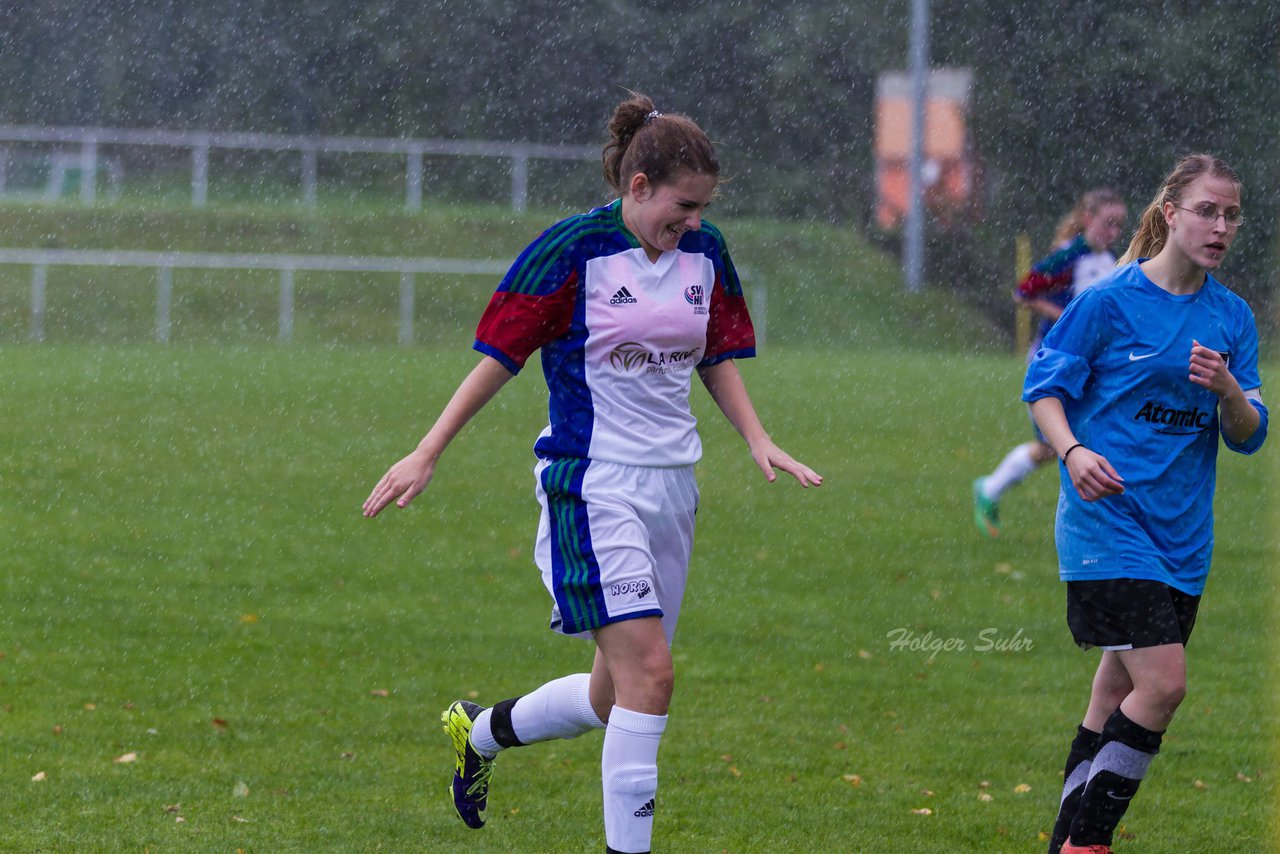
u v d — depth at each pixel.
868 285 105.88
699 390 62.09
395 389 62.62
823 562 34.59
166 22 130.38
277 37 131.12
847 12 123.25
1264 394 61.94
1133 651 15.39
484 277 103.12
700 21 127.00
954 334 100.94
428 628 28.39
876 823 18.30
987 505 35.62
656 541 15.30
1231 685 25.34
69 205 111.81
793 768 20.55
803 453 49.00
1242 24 109.44
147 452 46.19
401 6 130.88
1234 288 101.06
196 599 30.03
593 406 15.09
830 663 26.45
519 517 38.81
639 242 15.06
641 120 15.12
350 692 23.97
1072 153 111.75
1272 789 19.80
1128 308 15.75
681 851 17.19
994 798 19.44
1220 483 45.16
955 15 116.69
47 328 92.25
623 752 14.72
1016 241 108.88
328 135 130.38
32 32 129.12
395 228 112.06
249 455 46.38
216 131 130.25
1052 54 112.88
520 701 16.75
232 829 17.44
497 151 124.12
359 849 16.92
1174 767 20.80
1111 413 15.80
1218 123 108.94
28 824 17.36
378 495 14.55
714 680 25.14
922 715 23.39
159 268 101.56
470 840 17.38
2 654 25.59
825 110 122.62
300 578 32.06
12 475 41.91
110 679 24.27
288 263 95.00
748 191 120.19
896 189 116.25
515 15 129.88
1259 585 32.84
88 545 34.44
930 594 31.83
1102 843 15.83
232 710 22.72
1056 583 33.03
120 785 18.94
